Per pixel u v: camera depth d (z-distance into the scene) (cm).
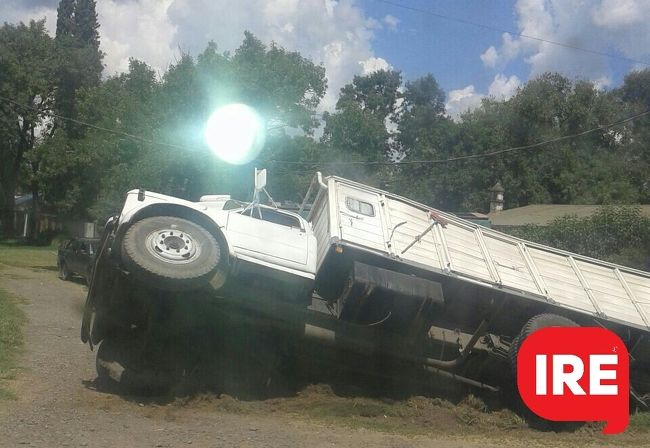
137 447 600
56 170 4272
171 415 721
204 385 820
